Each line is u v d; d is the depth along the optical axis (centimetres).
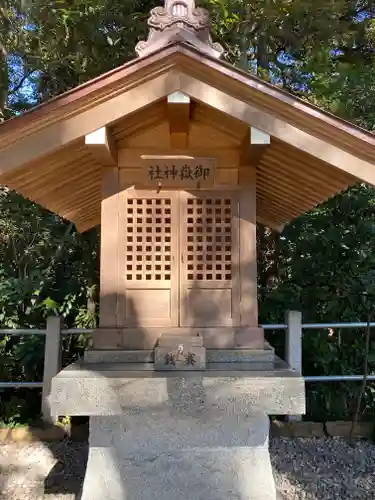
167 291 289
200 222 296
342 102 550
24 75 780
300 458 406
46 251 633
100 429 276
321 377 452
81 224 486
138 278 291
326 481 366
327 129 250
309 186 339
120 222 291
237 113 253
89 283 592
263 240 627
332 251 486
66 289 593
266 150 294
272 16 481
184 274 290
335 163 254
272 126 254
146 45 272
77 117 251
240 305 288
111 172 293
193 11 285
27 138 250
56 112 247
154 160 281
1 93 593
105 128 253
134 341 281
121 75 245
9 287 546
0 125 244
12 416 473
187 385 249
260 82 247
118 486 272
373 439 436
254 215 294
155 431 276
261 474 274
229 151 296
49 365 459
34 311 553
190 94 251
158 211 295
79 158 295
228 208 296
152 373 255
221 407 250
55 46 526
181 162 282
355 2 589
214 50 280
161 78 251
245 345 283
